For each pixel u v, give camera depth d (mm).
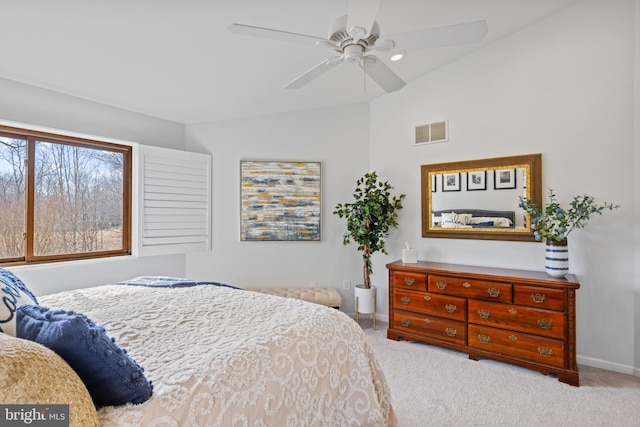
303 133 3959
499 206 3025
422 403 2086
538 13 2725
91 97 3105
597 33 2584
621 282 2520
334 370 1411
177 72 2775
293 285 3926
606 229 2572
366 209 3379
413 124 3568
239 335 1310
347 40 1805
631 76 2471
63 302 1738
